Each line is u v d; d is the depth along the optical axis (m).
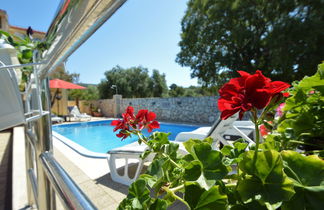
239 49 9.48
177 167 0.50
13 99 0.66
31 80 0.92
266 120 0.64
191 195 0.38
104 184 2.49
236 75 9.41
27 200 1.73
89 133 9.54
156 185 0.46
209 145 0.42
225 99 0.40
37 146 0.78
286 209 0.33
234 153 0.54
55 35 0.57
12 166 2.70
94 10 0.43
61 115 12.41
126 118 0.84
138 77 21.97
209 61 10.52
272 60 7.50
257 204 0.33
